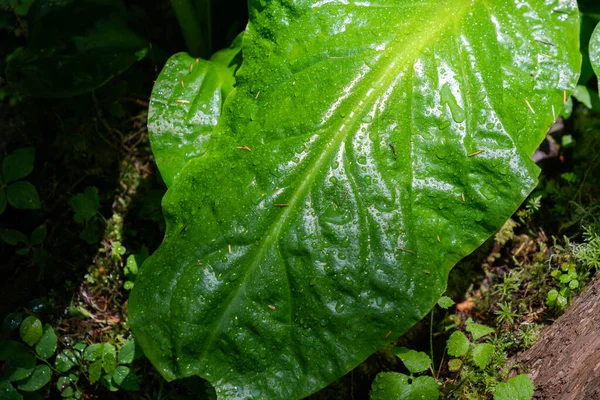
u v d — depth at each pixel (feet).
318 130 2.80
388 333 2.72
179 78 3.03
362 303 2.73
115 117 3.55
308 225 2.76
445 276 2.76
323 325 2.73
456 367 2.94
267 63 2.88
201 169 2.85
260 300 2.75
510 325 3.07
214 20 3.72
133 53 3.27
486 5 2.88
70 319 3.30
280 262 2.75
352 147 2.78
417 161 2.78
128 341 3.15
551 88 2.82
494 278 3.25
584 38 3.23
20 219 3.45
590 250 3.00
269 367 2.74
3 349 3.06
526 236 3.26
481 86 2.81
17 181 3.46
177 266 2.78
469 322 3.04
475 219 2.77
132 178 3.51
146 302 2.78
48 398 3.19
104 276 3.35
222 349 2.75
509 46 2.84
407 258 2.74
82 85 3.20
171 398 3.14
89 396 3.20
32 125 3.51
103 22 3.27
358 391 3.15
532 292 3.14
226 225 2.77
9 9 3.44
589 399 2.72
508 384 2.80
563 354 2.83
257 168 2.79
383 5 2.88
